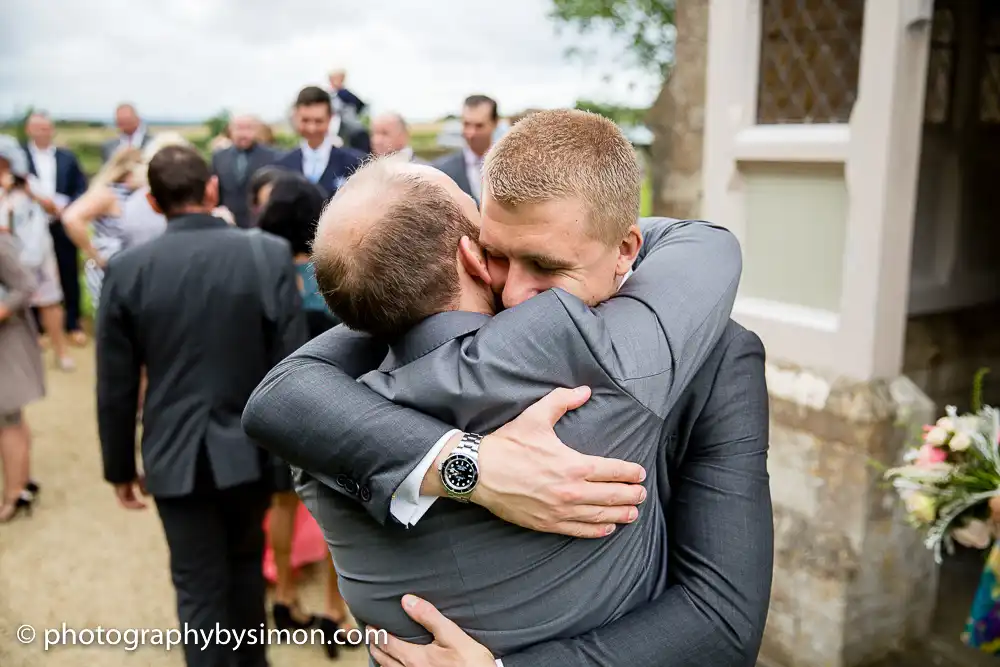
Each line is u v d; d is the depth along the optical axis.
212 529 2.33
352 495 0.95
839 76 2.46
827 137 2.38
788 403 2.52
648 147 3.31
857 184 2.28
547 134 0.92
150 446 2.27
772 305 2.66
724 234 1.17
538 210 0.91
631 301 0.99
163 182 2.27
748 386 1.09
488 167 0.95
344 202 0.97
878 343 2.31
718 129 2.72
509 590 0.96
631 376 0.93
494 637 0.97
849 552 2.39
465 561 0.95
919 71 2.18
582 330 0.91
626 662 0.97
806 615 2.52
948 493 1.83
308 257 2.74
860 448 2.32
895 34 2.13
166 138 3.60
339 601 2.92
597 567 0.98
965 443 1.80
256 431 1.01
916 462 1.91
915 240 2.84
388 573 0.99
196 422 2.23
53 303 6.39
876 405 2.29
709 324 1.03
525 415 0.90
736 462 1.06
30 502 4.12
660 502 1.12
